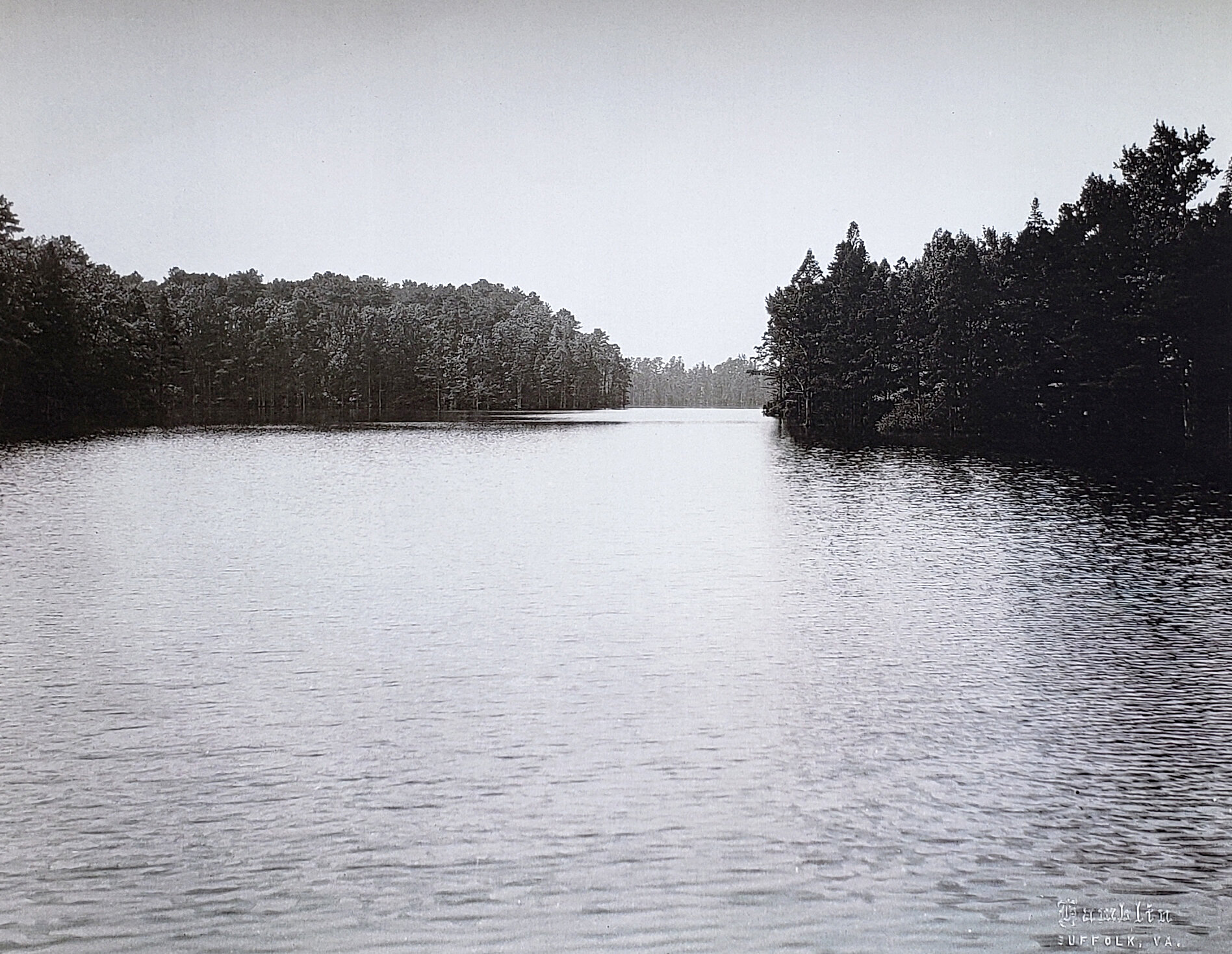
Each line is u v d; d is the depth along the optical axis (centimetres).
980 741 842
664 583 1530
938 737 853
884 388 7525
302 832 676
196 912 582
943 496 2758
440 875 620
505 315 18600
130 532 2025
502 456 4447
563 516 2333
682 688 993
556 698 958
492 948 547
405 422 9112
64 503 2512
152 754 811
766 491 2922
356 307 14862
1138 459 4184
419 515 2334
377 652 1123
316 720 895
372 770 777
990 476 3422
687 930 564
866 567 1658
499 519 2269
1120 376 4962
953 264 6259
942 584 1516
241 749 823
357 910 582
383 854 645
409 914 579
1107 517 2295
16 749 823
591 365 17225
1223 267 4703
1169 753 814
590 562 1708
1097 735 855
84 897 597
